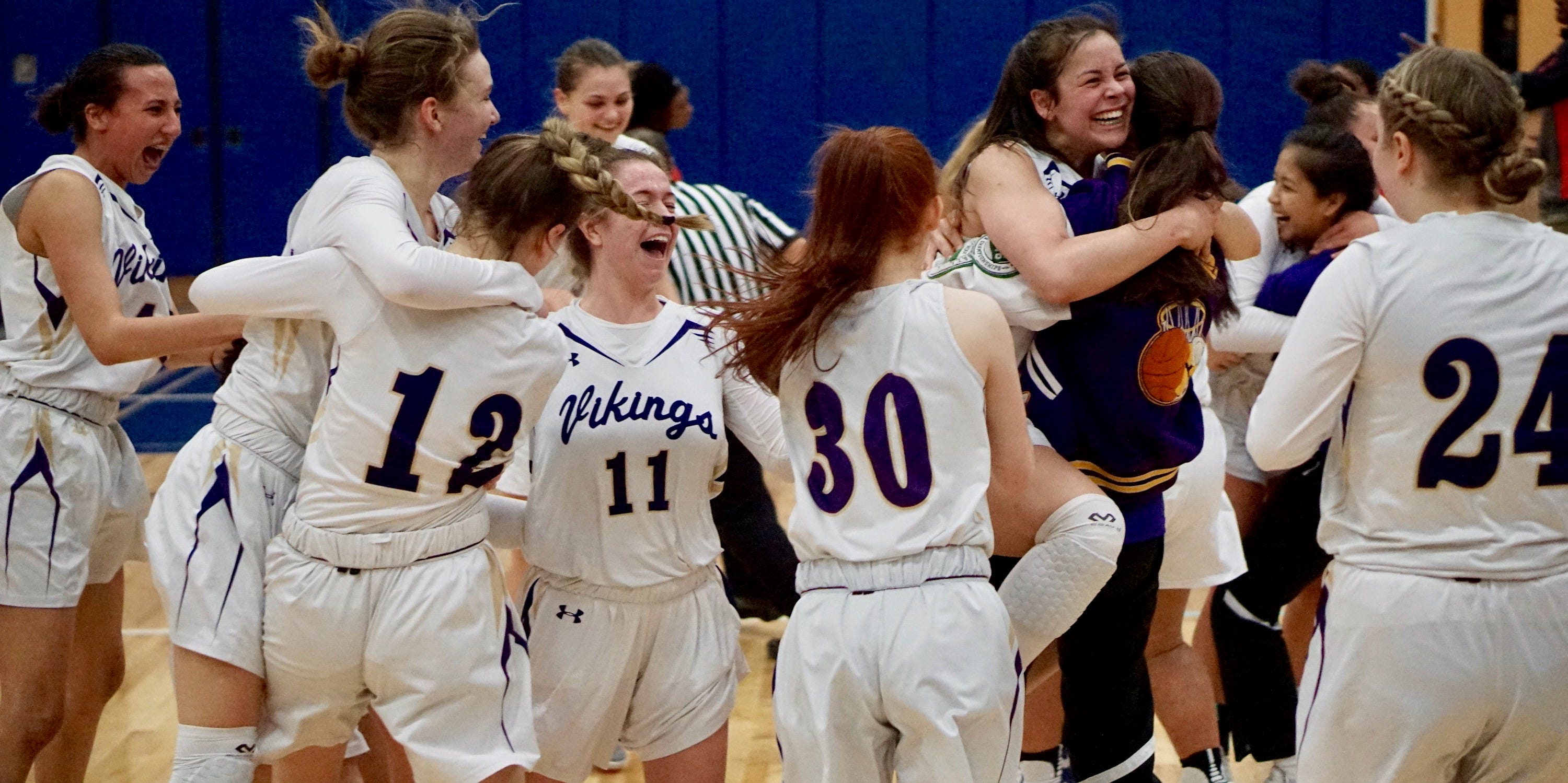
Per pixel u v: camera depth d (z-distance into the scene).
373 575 3.69
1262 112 14.10
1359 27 13.80
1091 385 4.05
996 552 4.11
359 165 3.75
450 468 3.70
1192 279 3.97
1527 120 5.96
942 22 14.33
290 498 3.89
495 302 3.65
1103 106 3.99
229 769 3.71
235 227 15.45
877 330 3.52
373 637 3.68
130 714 6.21
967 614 3.43
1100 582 3.83
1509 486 3.45
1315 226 5.34
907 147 3.52
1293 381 3.63
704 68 14.59
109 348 4.35
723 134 14.70
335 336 3.82
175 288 15.36
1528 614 3.44
